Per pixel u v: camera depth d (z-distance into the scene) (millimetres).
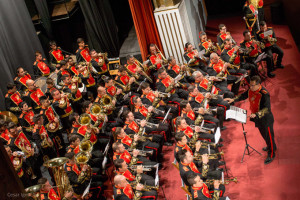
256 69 10867
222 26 11789
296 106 9516
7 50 12648
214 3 16438
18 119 10445
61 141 9742
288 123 9039
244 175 7973
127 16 15578
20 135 8727
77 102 11023
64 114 10273
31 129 10258
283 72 11070
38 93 10945
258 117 7926
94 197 7945
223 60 10797
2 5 12602
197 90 9383
